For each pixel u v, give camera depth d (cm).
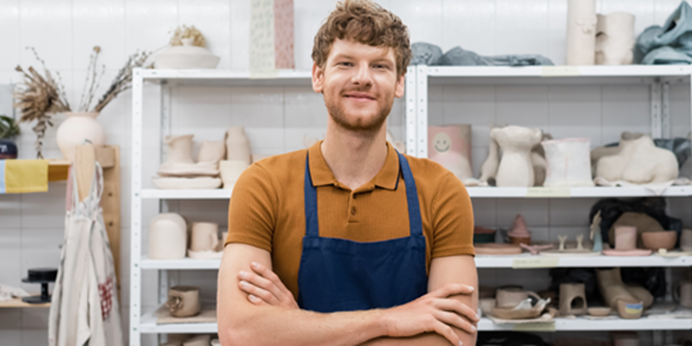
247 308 86
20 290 217
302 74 197
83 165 201
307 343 84
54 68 232
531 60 197
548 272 229
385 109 89
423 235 94
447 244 96
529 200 232
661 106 230
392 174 95
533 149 210
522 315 186
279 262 93
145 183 230
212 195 195
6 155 212
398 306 89
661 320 191
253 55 198
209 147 213
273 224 93
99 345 192
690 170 208
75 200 198
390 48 88
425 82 194
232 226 93
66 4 232
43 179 198
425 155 194
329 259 91
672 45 204
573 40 204
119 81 223
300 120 234
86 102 232
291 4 218
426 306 87
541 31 233
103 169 225
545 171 208
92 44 232
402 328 84
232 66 233
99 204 217
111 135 231
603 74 194
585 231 231
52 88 215
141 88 195
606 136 232
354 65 88
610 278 207
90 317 192
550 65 199
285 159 98
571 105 233
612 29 204
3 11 232
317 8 231
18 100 230
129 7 232
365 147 92
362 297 92
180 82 223
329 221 92
